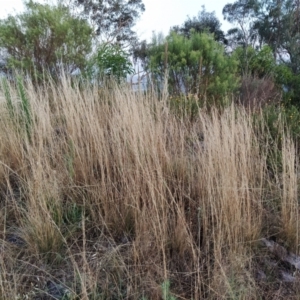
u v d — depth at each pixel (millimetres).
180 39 4664
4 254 1620
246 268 1725
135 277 1505
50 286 1526
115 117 2549
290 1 20297
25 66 4996
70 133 2527
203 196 1919
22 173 2197
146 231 1729
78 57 5539
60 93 2982
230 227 1810
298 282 1651
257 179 2420
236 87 4930
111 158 2281
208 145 2111
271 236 2031
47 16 5414
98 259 1681
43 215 1756
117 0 16094
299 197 2285
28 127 2387
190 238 1750
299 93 7344
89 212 2014
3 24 5469
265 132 3139
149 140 2240
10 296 1371
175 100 3596
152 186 1780
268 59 7969
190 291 1563
